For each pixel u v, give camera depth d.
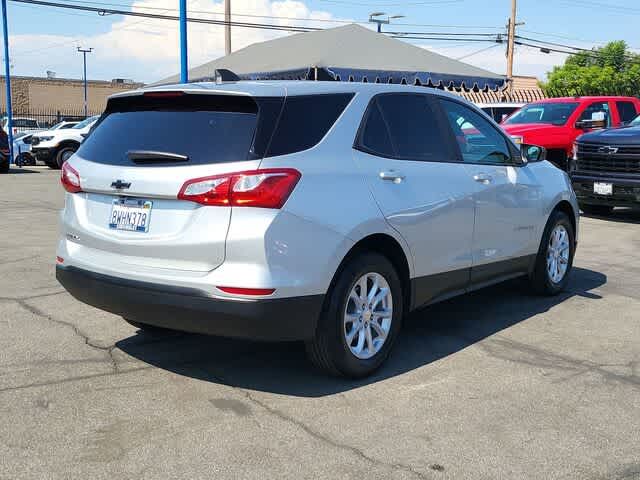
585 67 56.44
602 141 10.95
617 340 5.21
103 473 3.18
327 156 4.11
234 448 3.43
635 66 56.69
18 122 36.75
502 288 6.80
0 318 5.54
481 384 4.30
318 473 3.20
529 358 4.79
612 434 3.64
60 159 22.89
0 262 7.63
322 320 4.07
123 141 4.25
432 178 4.80
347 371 4.25
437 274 4.89
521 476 3.20
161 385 4.23
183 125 4.07
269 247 3.73
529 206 5.86
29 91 63.59
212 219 3.78
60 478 3.13
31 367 4.50
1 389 4.13
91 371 4.45
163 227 3.94
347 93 4.46
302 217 3.85
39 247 8.54
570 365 4.66
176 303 3.84
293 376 4.41
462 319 5.74
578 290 6.74
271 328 3.80
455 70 15.76
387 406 3.96
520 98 27.31
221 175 3.76
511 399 4.07
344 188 4.12
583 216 12.04
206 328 3.88
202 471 3.21
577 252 8.69
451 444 3.50
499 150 5.67
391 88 4.81
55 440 3.49
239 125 3.91
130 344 4.98
